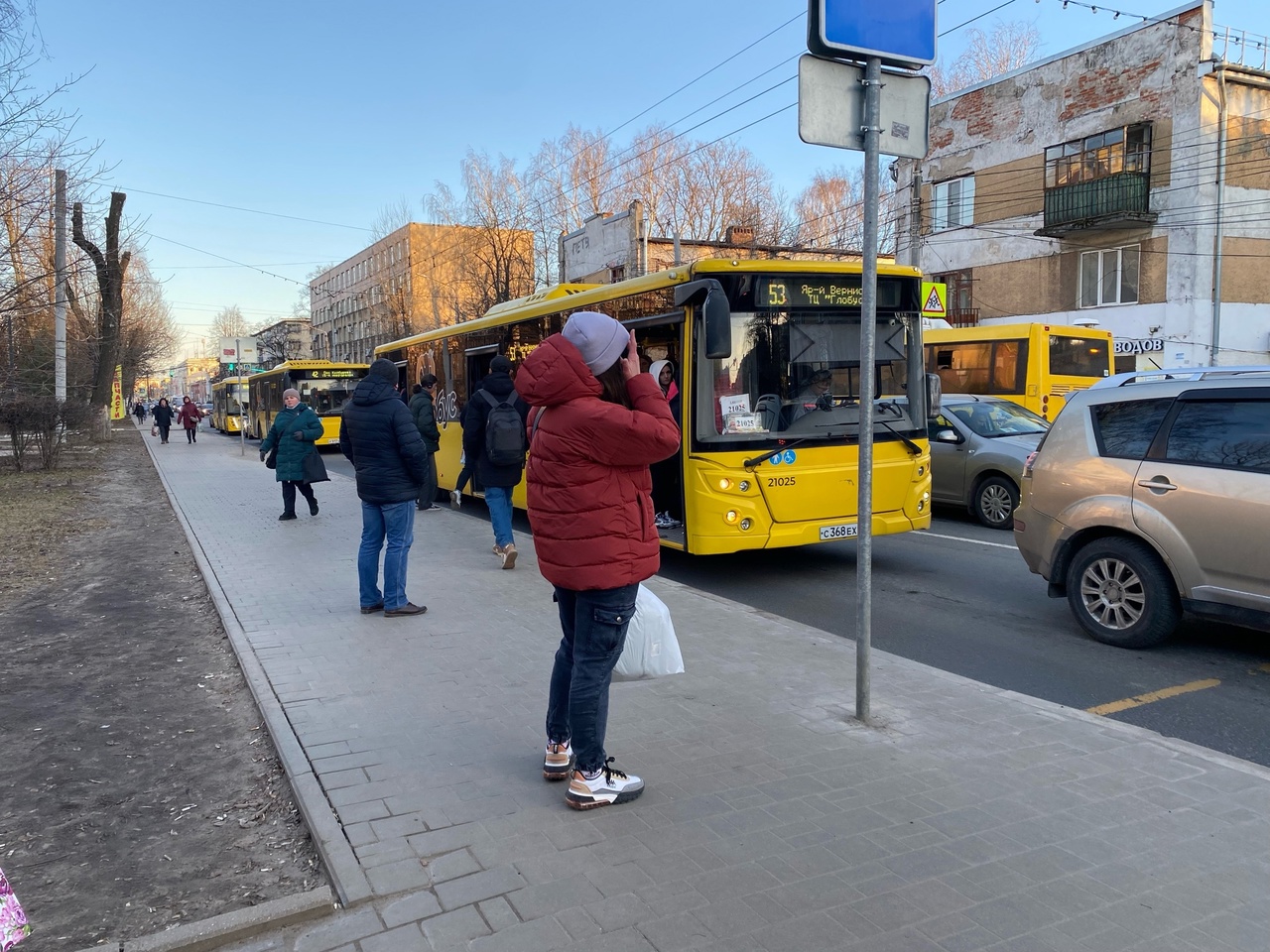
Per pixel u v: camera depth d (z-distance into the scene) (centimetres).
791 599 789
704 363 798
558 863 315
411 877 307
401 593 678
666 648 388
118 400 6241
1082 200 2555
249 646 598
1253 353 2417
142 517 1314
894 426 862
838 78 426
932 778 385
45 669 577
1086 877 307
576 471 335
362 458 664
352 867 313
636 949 266
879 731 439
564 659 372
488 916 284
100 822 368
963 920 281
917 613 730
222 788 400
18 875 327
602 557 336
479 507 1455
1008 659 599
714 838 333
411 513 680
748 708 472
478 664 554
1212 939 272
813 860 317
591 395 337
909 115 444
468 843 329
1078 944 270
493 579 813
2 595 796
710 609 692
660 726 447
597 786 355
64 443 2325
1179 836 335
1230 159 2355
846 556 984
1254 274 2405
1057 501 648
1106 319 2588
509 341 1223
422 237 5459
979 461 1168
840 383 842
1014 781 382
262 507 1382
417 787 378
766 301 812
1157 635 597
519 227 4109
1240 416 567
